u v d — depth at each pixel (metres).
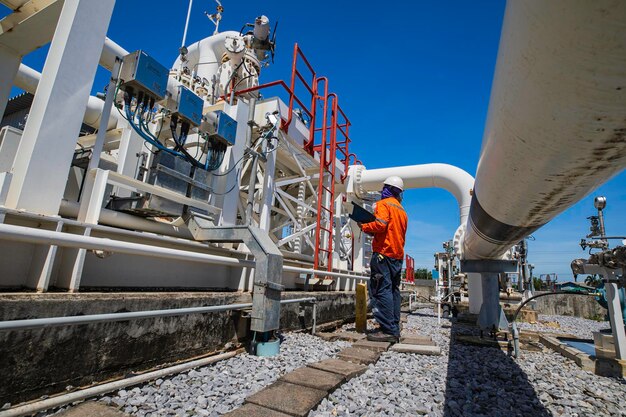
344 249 8.73
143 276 2.93
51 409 1.70
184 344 2.56
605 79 0.66
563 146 0.92
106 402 1.86
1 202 2.13
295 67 5.38
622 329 3.55
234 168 4.14
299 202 5.61
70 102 2.41
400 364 3.17
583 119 0.79
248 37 6.94
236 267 3.77
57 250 2.28
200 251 3.49
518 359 3.71
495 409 2.22
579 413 2.27
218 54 8.12
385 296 4.07
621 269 3.56
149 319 2.30
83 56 2.51
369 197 9.22
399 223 4.24
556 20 0.63
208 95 6.02
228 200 4.01
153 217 3.35
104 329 2.01
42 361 1.72
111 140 5.16
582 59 0.65
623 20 0.55
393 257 4.16
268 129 4.37
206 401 1.96
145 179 3.29
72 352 1.85
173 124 3.35
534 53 0.74
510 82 0.89
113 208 3.19
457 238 5.89
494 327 4.50
